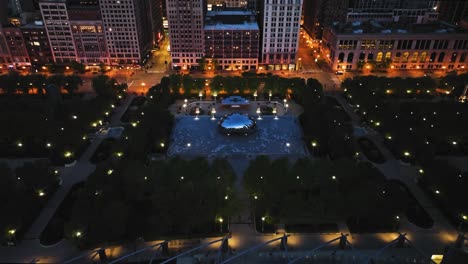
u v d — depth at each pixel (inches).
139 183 3826.3
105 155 4965.6
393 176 4530.0
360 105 5969.5
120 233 3371.1
